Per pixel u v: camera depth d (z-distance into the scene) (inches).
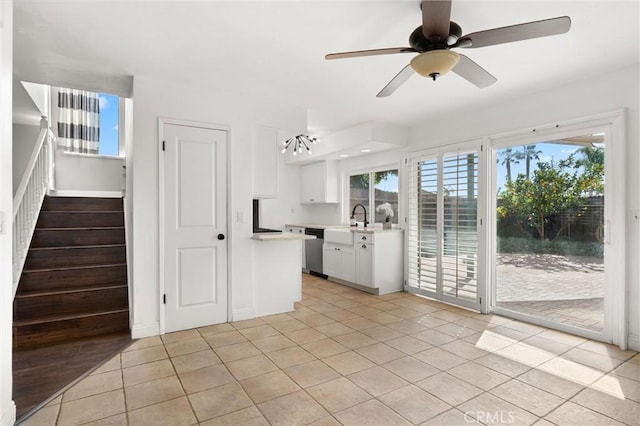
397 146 191.8
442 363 103.0
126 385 90.2
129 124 148.7
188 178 132.6
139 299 123.8
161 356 107.9
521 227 144.7
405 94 136.9
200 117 134.0
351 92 136.2
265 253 150.6
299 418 76.1
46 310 127.9
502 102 145.3
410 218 189.3
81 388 88.7
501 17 82.1
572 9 78.7
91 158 227.8
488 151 151.6
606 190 116.6
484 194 152.7
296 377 94.4
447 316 148.6
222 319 139.4
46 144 175.2
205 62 109.3
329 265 220.1
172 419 75.8
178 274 131.0
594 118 118.1
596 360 104.5
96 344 117.4
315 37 93.0
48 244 153.0
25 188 130.4
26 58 106.5
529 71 114.0
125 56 105.2
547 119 131.0
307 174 264.7
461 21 83.9
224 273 139.9
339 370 98.5
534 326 135.7
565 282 130.8
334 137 208.8
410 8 78.9
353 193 244.7
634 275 110.8
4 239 69.7
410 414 77.5
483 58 104.6
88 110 231.9
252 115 145.4
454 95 137.6
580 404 81.2
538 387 89.0
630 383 90.7
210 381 92.3
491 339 122.1
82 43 96.7
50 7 78.8
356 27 87.7
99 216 172.6
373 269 184.4
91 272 144.0
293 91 135.6
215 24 86.6
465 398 84.0
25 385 90.0
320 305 165.8
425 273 181.3
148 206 125.1
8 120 71.1
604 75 115.8
